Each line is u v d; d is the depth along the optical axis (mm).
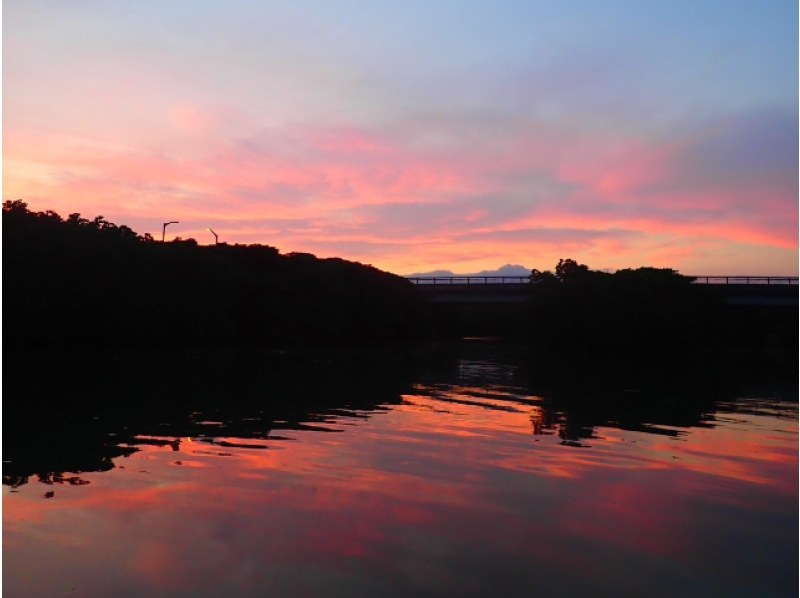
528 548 8820
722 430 17703
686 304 65812
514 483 11742
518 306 88625
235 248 71688
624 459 13781
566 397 24703
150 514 9758
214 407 19875
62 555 8352
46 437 14961
